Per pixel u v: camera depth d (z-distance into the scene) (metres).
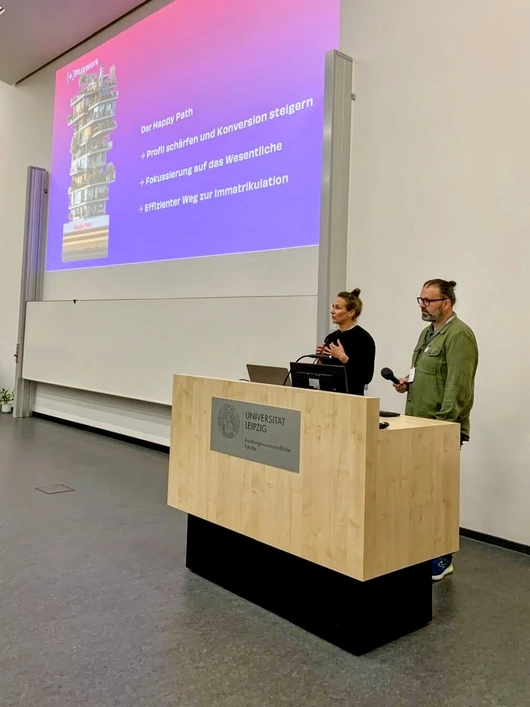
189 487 2.68
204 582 2.57
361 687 1.79
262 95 4.68
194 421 2.67
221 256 4.97
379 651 2.02
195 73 5.30
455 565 2.93
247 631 2.13
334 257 3.92
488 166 3.34
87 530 3.21
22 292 7.37
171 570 2.70
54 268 7.18
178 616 2.23
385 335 3.83
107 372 6.00
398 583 2.12
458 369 2.55
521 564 2.96
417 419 2.31
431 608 2.27
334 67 3.87
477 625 2.24
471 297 3.40
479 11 3.40
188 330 5.09
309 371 2.22
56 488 4.07
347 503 1.96
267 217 4.61
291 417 2.18
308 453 2.11
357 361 3.11
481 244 3.36
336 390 2.12
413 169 3.71
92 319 6.25
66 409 7.05
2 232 8.35
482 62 3.38
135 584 2.52
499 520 3.27
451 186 3.51
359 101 4.02
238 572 2.47
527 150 3.17
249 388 2.37
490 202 3.32
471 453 3.39
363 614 2.00
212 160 5.09
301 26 4.42
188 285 5.28
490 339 3.31
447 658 1.98
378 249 3.88
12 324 8.11
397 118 3.80
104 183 6.34
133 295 5.88
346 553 1.96
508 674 1.88
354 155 4.05
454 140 3.50
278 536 2.22
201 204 5.18
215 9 5.13
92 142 6.56
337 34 4.18
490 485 3.30
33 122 7.71
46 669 1.83
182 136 5.40
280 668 1.88
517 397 3.19
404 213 3.74
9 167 8.20
